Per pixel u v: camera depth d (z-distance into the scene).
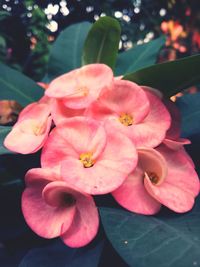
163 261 0.06
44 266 0.08
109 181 0.07
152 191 0.08
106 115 0.09
